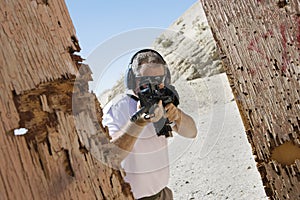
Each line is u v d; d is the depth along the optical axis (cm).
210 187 476
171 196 212
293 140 168
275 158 173
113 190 105
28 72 96
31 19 100
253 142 179
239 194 429
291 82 166
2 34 94
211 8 188
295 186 168
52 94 99
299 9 163
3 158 87
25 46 97
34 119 94
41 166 93
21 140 91
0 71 92
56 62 101
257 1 172
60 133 98
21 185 88
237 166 511
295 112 166
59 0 109
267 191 177
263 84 173
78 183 98
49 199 92
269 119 173
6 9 96
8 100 91
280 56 168
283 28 167
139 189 180
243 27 177
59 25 106
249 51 176
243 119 181
